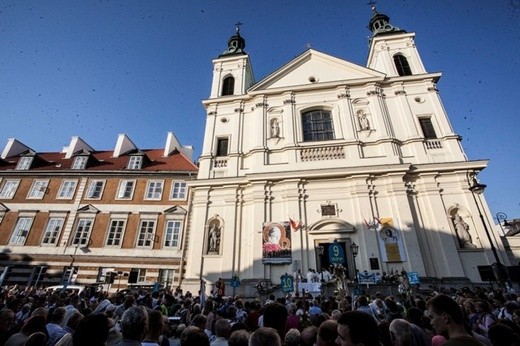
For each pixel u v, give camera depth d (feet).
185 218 79.41
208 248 61.46
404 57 79.66
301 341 11.77
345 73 78.23
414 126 67.21
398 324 11.53
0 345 14.30
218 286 52.80
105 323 10.19
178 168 89.40
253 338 8.73
